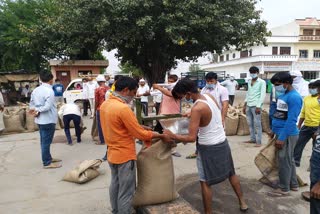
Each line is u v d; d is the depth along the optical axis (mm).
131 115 3154
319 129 2717
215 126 3393
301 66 43000
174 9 14547
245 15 16234
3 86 21141
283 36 43219
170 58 18953
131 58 18859
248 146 7047
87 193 4543
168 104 5559
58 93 13344
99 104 7301
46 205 4168
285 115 4242
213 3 15289
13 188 4781
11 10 23859
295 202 4102
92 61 20938
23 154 6820
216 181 3463
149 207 3502
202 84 22125
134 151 3350
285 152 4199
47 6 23594
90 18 15430
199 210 3926
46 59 25078
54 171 5555
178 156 6262
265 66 42250
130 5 13867
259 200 4145
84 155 6582
